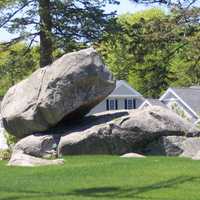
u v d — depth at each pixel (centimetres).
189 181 1373
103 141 2048
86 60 2062
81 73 2042
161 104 5156
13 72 3244
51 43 2964
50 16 2928
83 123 2175
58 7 2891
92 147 2047
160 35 2398
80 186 1338
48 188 1312
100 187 1318
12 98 2212
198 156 1872
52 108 2055
